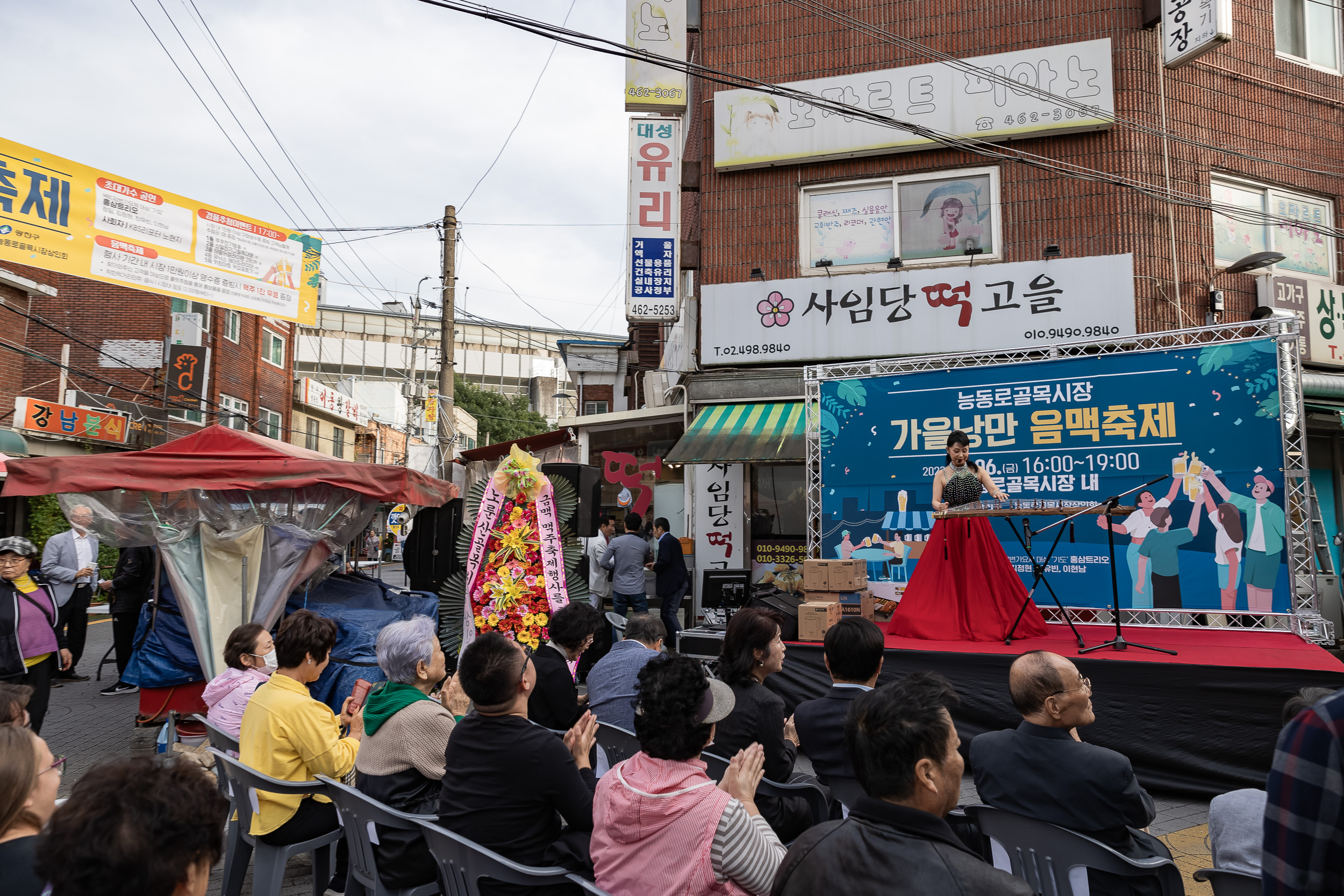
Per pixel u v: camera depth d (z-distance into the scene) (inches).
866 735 70.3
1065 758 108.3
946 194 383.9
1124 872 98.3
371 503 270.2
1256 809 103.0
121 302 758.5
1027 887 62.6
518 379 2202.3
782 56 401.4
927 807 69.3
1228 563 273.4
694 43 442.3
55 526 590.6
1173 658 218.2
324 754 134.1
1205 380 282.0
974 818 114.1
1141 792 107.5
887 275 381.1
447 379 652.7
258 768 133.1
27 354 582.9
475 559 224.5
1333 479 391.9
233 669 170.1
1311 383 352.5
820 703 135.0
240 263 438.6
